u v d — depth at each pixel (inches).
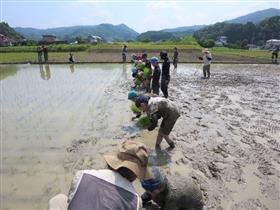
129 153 122.0
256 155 321.7
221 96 619.8
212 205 231.0
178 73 987.3
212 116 469.4
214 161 306.7
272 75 950.4
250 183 264.4
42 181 271.6
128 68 1091.9
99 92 645.9
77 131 398.6
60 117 463.5
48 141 364.5
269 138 373.7
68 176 279.4
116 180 116.6
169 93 642.2
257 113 490.3
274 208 229.0
